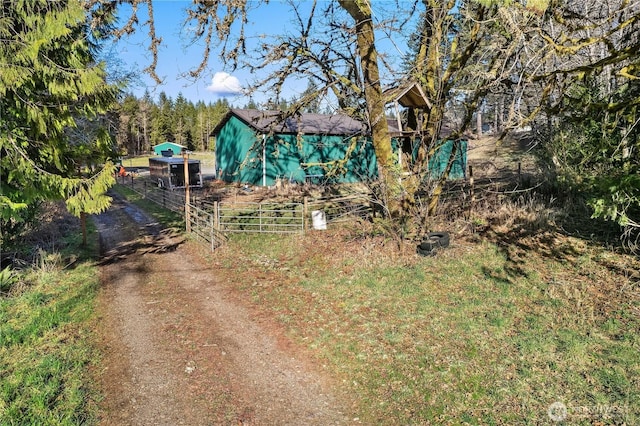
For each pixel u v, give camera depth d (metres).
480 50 9.62
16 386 5.46
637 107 7.57
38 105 8.57
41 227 14.56
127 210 21.92
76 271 10.95
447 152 15.15
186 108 84.31
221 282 9.82
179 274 10.56
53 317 7.77
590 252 9.30
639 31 7.42
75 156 9.80
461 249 10.30
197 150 82.31
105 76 9.25
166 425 4.80
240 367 6.05
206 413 5.01
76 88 8.59
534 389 5.04
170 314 8.01
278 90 11.81
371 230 12.10
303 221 13.88
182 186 27.17
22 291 9.34
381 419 4.83
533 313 6.98
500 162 23.27
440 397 5.07
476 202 13.91
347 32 10.64
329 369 5.93
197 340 6.91
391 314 7.36
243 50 10.32
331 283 9.05
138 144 79.44
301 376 5.80
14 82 7.85
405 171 11.47
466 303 7.51
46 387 5.46
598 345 5.85
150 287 9.64
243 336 7.03
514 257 9.59
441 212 12.72
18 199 9.07
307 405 5.16
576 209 11.97
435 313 7.23
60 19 8.22
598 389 4.94
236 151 27.47
